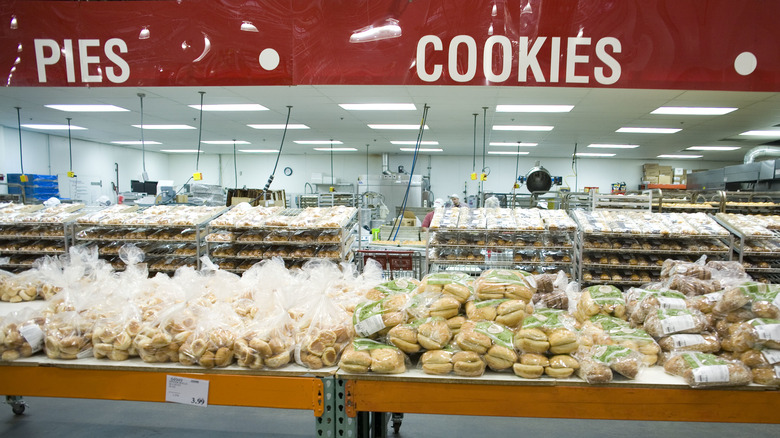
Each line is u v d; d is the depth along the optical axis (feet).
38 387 4.54
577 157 39.04
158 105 20.04
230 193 21.70
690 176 29.07
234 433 6.75
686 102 17.72
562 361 4.08
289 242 12.14
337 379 4.23
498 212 13.04
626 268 12.10
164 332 4.50
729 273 5.46
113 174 35.53
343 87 16.47
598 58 6.15
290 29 6.51
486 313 4.50
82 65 6.66
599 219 12.00
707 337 4.39
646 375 4.17
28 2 6.63
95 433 6.74
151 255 12.71
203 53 6.59
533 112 20.38
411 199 30.17
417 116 21.86
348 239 13.19
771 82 5.97
